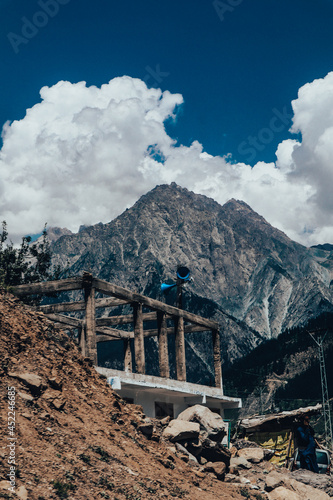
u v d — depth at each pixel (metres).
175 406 28.55
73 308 25.19
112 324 33.44
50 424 13.86
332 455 31.84
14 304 18.72
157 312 28.81
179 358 29.17
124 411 17.61
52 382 15.75
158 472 14.79
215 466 18.80
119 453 14.38
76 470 12.26
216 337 33.19
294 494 18.84
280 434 38.62
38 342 17.47
